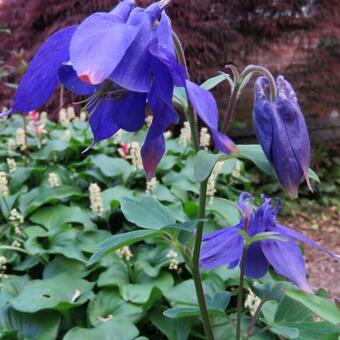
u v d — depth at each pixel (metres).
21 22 0.92
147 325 0.36
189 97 0.13
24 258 0.43
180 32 0.82
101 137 0.16
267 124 0.16
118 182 0.54
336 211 0.86
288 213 0.85
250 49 0.88
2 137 0.66
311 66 0.90
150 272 0.38
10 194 0.51
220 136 0.13
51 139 0.65
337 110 0.92
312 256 0.71
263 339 0.30
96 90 0.13
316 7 0.88
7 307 0.33
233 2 0.86
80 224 0.47
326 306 0.18
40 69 0.14
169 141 0.65
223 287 0.36
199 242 0.19
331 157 0.98
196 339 0.34
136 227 0.46
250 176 0.86
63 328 0.34
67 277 0.37
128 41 0.12
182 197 0.51
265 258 0.20
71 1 0.84
